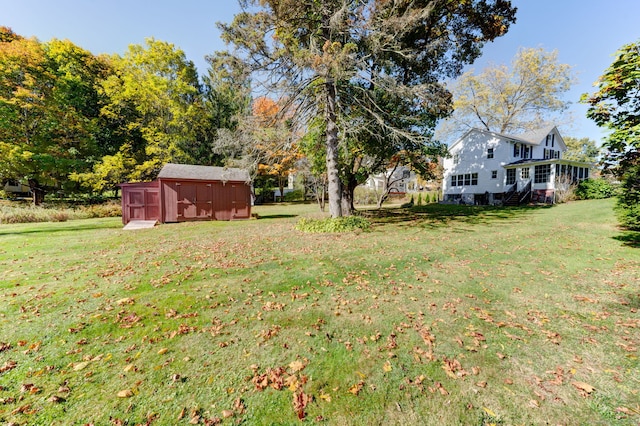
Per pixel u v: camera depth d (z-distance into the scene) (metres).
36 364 2.49
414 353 2.71
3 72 15.48
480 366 2.50
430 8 8.78
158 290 4.29
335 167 10.17
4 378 2.29
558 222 10.67
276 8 8.23
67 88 18.14
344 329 3.17
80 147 19.55
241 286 4.48
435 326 3.23
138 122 22.11
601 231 8.64
